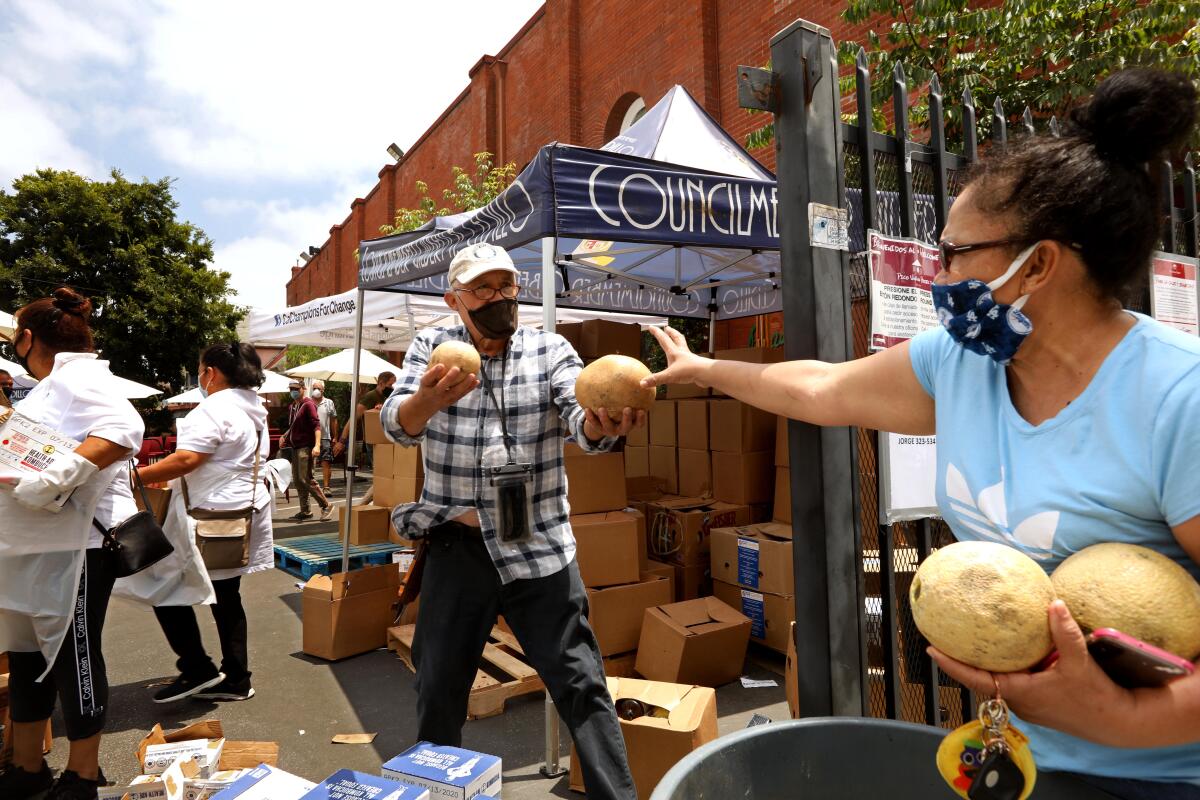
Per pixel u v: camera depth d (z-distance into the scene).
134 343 19.28
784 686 3.93
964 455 1.12
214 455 3.82
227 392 3.93
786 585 4.10
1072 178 0.93
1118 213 0.93
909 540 2.09
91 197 19.08
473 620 2.25
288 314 8.42
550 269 3.21
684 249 6.16
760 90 1.81
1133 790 0.97
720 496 5.08
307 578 6.17
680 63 9.59
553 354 2.38
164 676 4.29
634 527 4.13
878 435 1.94
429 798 1.84
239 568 3.90
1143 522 0.92
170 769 2.26
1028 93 4.38
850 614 1.75
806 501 1.77
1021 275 0.99
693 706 2.89
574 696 2.18
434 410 2.02
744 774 1.12
